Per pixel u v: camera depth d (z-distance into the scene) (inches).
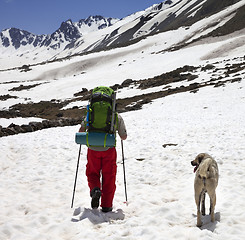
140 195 263.7
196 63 3115.2
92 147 222.4
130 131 622.5
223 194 256.5
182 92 1717.5
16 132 703.7
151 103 1497.3
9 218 209.2
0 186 285.3
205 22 5753.0
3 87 3902.6
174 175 319.3
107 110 220.7
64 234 189.0
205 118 773.3
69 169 346.0
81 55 6865.2
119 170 353.4
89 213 212.4
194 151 409.1
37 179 308.5
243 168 324.2
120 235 186.2
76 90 3134.8
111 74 3607.3
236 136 486.0
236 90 1364.4
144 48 5792.3
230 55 3097.9
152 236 179.0
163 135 545.3
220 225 193.0
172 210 221.9
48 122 862.5
